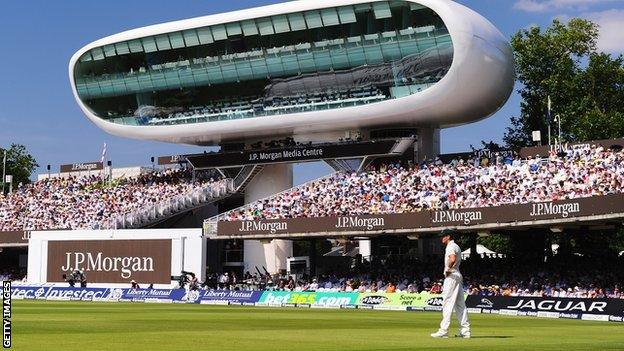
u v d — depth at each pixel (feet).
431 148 208.03
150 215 224.74
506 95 200.13
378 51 194.49
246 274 206.90
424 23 188.75
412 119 199.72
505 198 164.04
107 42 221.46
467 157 195.11
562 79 249.55
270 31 203.82
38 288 191.21
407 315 114.42
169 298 176.55
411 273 177.17
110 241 209.97
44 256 219.00
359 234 173.99
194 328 66.44
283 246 218.38
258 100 210.18
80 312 110.01
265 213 199.93
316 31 199.93
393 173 196.24
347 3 193.88
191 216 241.35
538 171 171.01
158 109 222.89
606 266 154.20
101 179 261.44
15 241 225.15
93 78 227.81
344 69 199.00
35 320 80.94
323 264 214.69
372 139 203.72
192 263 199.31
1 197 257.75
